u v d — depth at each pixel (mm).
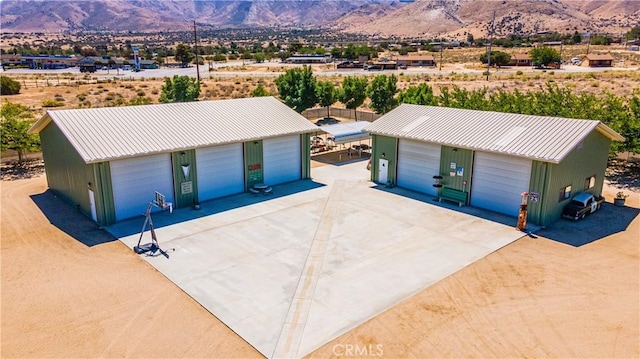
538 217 20453
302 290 14984
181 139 22656
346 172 30312
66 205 23391
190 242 18797
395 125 26641
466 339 12445
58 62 129500
